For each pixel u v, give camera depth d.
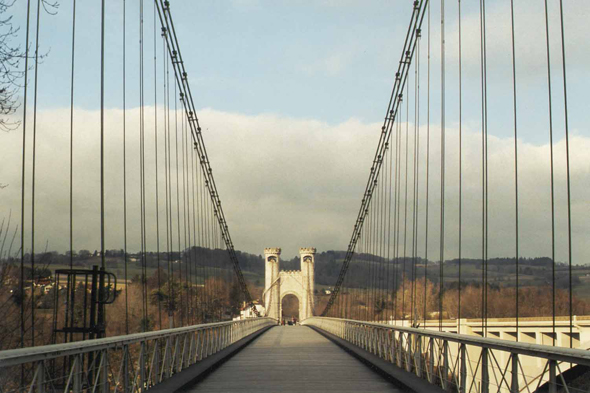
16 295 12.30
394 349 15.03
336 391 11.48
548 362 6.10
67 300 11.41
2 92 10.95
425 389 10.31
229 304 40.44
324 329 41.94
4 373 7.52
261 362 17.70
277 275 106.31
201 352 16.36
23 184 10.53
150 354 11.12
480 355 8.09
